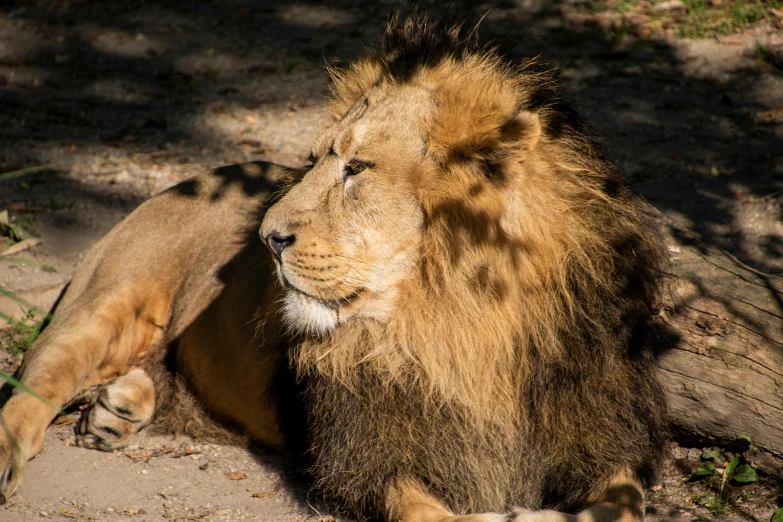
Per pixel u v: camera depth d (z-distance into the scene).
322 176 7.36
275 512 7.97
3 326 11.30
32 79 19.92
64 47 21.47
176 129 17.67
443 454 7.32
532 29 21.30
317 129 8.52
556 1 22.73
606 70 19.27
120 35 22.03
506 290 6.97
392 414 7.33
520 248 6.98
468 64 7.38
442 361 7.11
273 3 23.61
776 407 8.17
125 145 17.02
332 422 7.66
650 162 15.57
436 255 6.97
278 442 9.20
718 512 7.95
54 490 8.12
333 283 7.19
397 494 7.34
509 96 7.16
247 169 10.77
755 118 17.17
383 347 7.25
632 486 7.16
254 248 9.61
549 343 7.11
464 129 6.86
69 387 9.44
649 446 7.61
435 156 6.99
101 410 9.12
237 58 20.67
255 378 9.02
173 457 9.09
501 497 7.49
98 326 9.86
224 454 9.24
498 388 7.19
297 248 7.21
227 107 18.50
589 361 7.16
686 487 8.39
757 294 8.64
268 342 8.72
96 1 23.92
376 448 7.39
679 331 8.62
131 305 10.14
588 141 7.59
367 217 7.09
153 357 10.19
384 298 7.18
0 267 12.84
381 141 7.09
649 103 17.88
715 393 8.45
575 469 7.28
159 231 10.52
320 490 8.10
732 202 14.03
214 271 9.86
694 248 9.27
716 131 16.73
